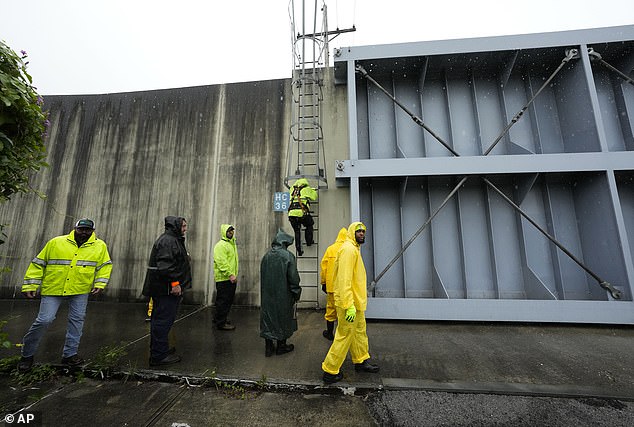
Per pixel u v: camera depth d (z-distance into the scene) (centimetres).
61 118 719
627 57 516
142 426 218
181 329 436
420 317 445
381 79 593
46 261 306
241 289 572
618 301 416
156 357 305
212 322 471
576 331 408
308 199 518
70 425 218
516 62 538
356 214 477
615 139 521
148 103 699
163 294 312
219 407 242
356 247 293
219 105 665
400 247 535
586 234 483
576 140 502
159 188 650
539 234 509
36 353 344
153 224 636
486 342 372
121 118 702
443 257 526
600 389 260
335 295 273
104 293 618
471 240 525
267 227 591
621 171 463
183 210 630
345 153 588
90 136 701
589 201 479
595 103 468
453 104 572
